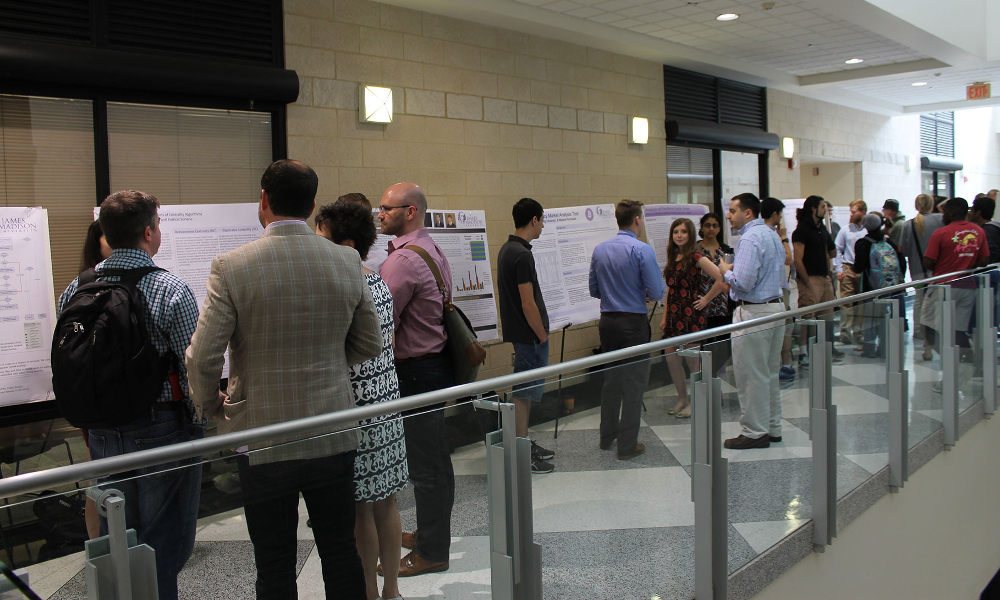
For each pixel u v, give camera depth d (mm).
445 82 5230
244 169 4375
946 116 14148
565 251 5316
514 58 5695
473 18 5328
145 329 2188
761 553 2803
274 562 1448
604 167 6484
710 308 5145
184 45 4066
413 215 3031
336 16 4641
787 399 2980
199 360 1836
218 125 4270
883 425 3803
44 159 3717
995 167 16594
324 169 4613
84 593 1172
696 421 2463
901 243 7223
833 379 3293
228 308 1862
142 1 3924
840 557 3391
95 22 3775
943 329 4512
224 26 4203
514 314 3850
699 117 7633
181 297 2283
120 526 1217
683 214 6301
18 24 3568
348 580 1577
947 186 14414
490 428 1846
